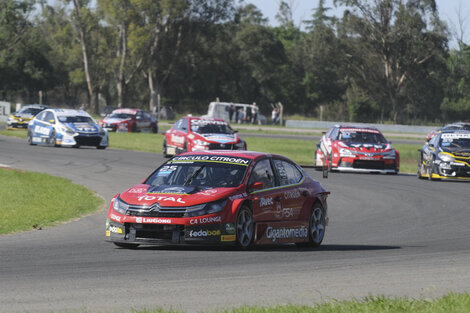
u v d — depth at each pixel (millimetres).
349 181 88500
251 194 40344
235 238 38969
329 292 29031
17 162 96875
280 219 42250
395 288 30203
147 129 187875
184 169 42062
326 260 38062
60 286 29297
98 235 46906
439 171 91688
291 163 45281
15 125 167500
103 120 185250
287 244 46125
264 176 42062
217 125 111188
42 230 48844
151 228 38344
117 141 145625
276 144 161750
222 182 40500
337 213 63344
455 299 25719
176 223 37906
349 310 24094
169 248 40906
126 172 89812
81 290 28531
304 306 24734
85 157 106438
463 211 66375
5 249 39875
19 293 27734
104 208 61438
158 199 38750
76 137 120688
